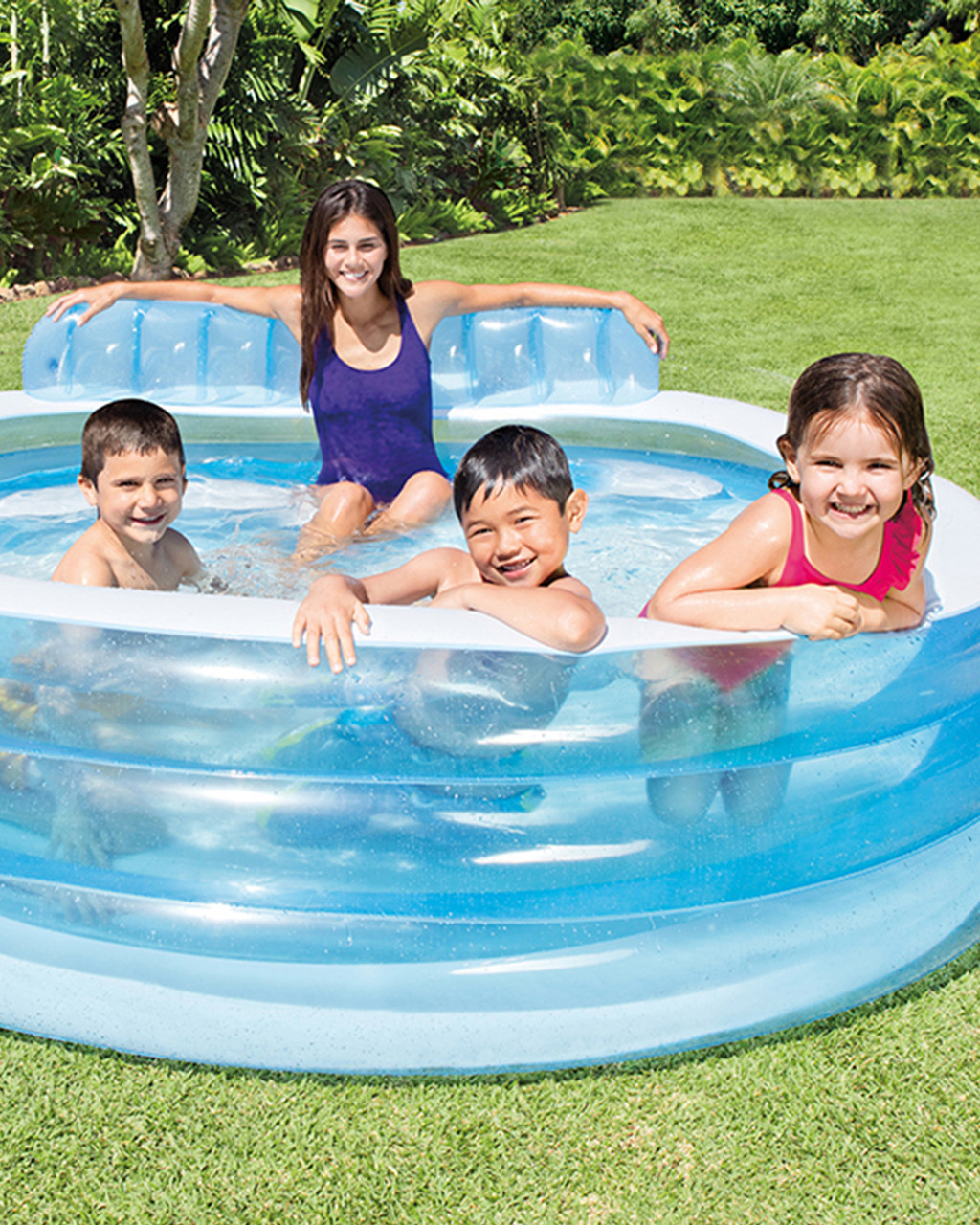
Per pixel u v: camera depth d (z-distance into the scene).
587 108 15.16
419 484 3.87
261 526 3.87
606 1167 1.87
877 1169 1.87
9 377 6.45
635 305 4.33
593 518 4.02
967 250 11.89
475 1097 2.00
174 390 4.75
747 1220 1.78
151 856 2.19
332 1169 1.87
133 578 3.02
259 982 2.14
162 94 8.98
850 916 2.28
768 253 11.52
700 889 2.14
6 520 3.93
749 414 4.52
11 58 9.15
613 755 2.13
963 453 5.35
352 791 2.15
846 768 2.28
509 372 4.78
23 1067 2.05
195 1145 1.91
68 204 9.26
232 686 2.12
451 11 12.62
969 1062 2.07
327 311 3.99
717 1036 2.12
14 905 2.27
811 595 2.23
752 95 15.61
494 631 2.16
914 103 15.91
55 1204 1.80
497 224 12.80
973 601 2.54
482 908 2.11
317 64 10.87
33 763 2.22
